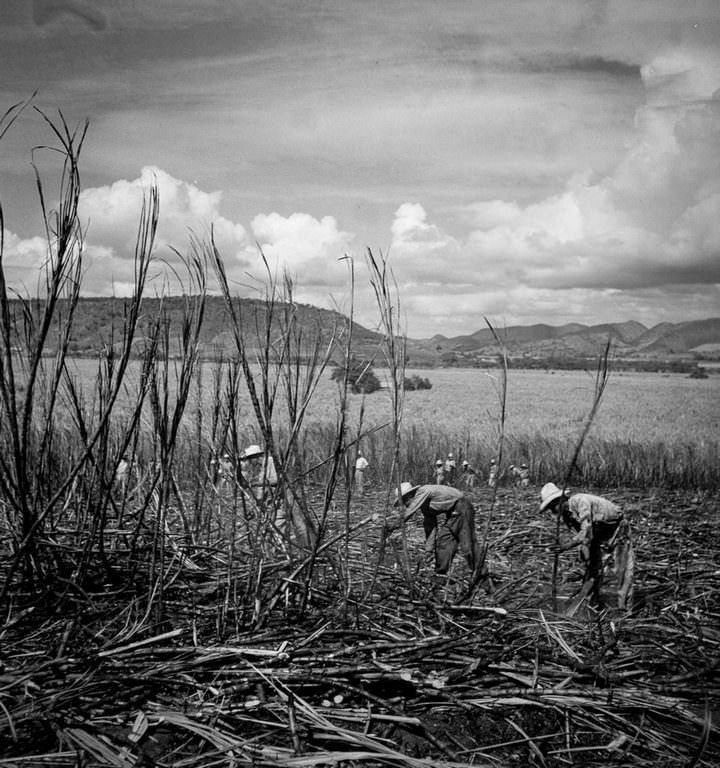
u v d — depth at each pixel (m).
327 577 4.97
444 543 6.43
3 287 3.66
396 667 3.54
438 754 3.06
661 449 18.28
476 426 30.55
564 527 9.13
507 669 3.74
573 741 3.28
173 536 5.00
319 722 3.12
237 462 4.25
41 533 4.14
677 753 3.19
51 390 4.01
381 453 15.07
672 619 5.30
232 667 3.44
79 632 3.69
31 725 2.95
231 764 2.78
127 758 2.75
